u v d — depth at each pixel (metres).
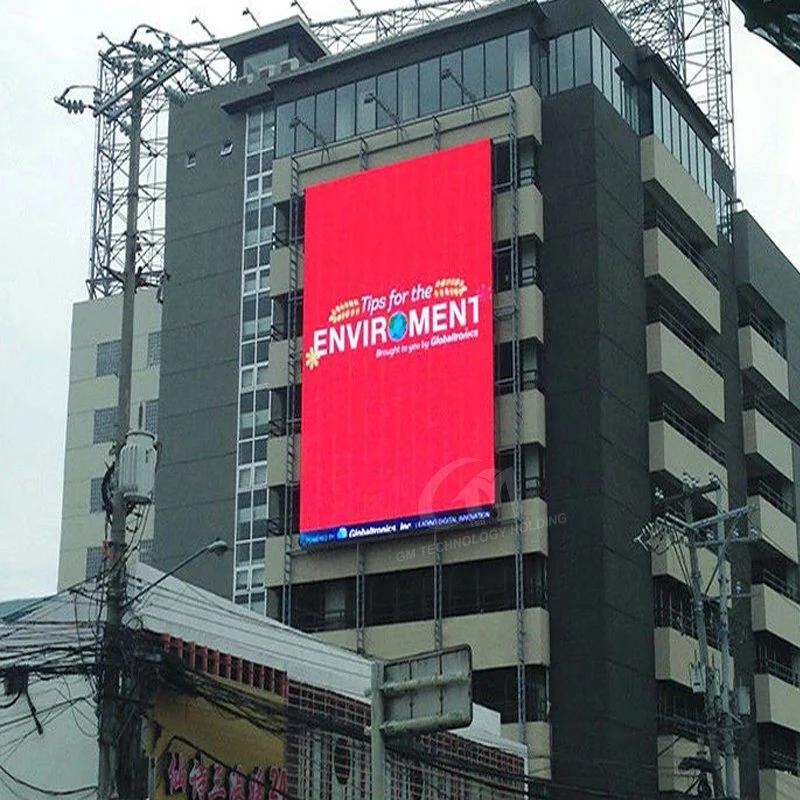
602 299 58.88
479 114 61.75
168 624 31.33
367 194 62.53
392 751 36.06
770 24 29.92
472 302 59.06
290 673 34.69
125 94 30.84
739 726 43.28
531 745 53.88
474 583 57.31
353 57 66.00
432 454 58.41
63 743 29.92
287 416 62.84
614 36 63.75
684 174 66.12
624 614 56.50
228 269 73.06
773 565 73.50
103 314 83.31
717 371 68.38
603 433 57.28
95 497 80.56
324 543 59.78
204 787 30.81
